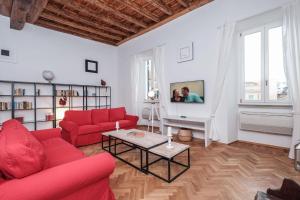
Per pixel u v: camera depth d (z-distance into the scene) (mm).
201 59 3881
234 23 3332
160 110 4844
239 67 3768
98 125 3707
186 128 3998
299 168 1640
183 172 2240
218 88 3553
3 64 3941
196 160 2643
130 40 5738
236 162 2547
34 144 1178
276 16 3156
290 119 2957
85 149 3234
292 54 2693
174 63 4469
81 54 5383
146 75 5836
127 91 6059
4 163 996
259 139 3459
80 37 5352
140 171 2303
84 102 5359
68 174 1124
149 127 5473
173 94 4469
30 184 989
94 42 5727
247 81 3684
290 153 2678
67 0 3402
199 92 3908
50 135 2477
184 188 1874
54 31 4781
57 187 1057
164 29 4672
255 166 2398
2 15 3896
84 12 3881
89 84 5586
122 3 3584
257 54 3529
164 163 2553
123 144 3533
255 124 3391
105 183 1434
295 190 1060
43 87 4527
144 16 4246
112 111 4422
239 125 3701
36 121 4227
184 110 4320
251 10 3113
